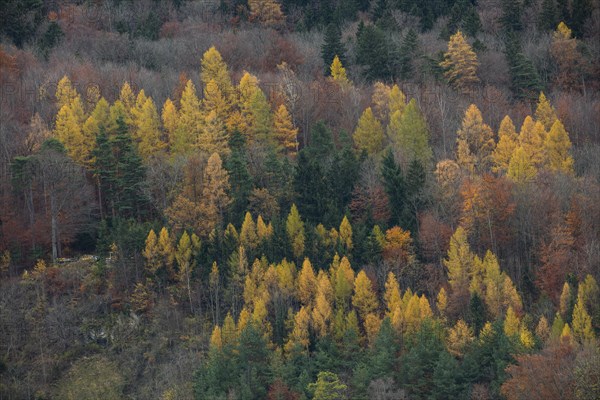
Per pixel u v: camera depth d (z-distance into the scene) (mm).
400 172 134000
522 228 126375
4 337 113562
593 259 119062
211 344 108000
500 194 127250
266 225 127062
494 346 104938
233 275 116000
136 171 133625
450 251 118938
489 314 113125
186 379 108125
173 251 119375
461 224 127125
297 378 104688
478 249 127250
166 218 129500
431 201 131125
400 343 108688
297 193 131750
